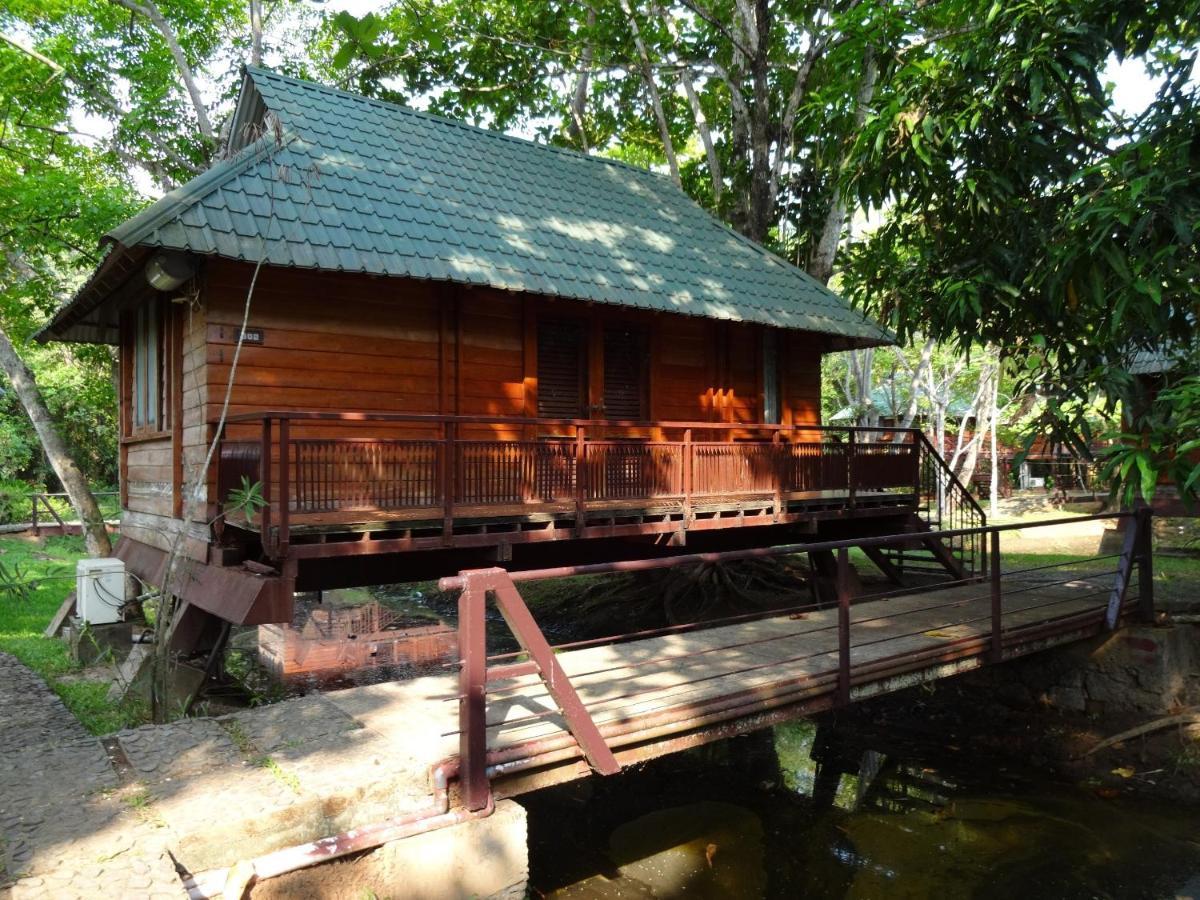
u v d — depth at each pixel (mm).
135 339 10117
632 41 15969
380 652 12250
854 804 6660
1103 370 6383
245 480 5730
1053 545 16156
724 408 11352
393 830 3268
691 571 13617
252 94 9891
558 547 9289
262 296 7391
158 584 7941
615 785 7070
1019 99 6992
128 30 15484
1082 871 5453
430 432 8430
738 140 15781
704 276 10492
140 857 2611
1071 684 8078
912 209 8438
